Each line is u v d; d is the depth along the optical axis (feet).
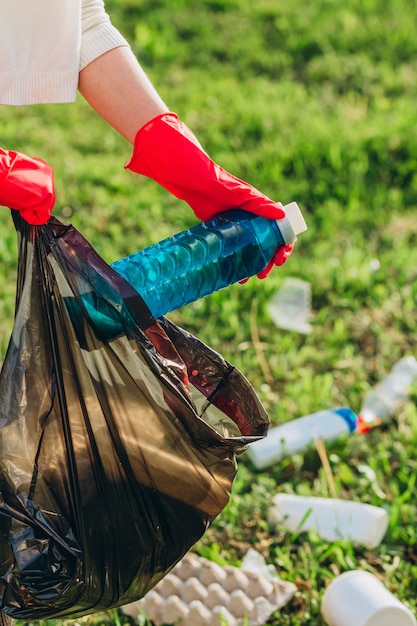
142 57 16.88
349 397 9.61
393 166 13.46
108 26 6.18
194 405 6.27
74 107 15.44
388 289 11.10
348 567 8.00
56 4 5.94
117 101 6.12
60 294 5.91
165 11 18.22
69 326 5.92
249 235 6.05
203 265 6.03
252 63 16.75
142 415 6.00
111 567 6.15
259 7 18.30
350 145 13.71
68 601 6.10
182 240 6.04
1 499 5.97
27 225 5.92
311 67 16.40
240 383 6.27
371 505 8.46
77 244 5.89
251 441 6.02
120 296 5.83
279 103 15.12
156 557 6.24
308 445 8.95
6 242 11.76
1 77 6.00
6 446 5.92
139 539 6.16
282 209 6.11
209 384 6.32
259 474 8.89
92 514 6.06
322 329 10.57
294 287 10.73
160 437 6.03
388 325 10.57
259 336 10.34
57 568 6.01
